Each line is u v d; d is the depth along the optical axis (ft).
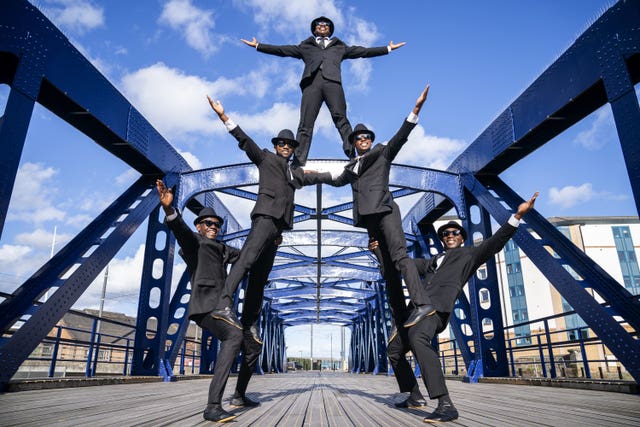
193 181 37.01
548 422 10.32
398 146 13.01
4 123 18.61
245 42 17.71
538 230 28.40
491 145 32.40
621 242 117.29
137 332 32.60
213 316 11.35
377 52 17.72
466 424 10.02
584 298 23.91
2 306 20.70
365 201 12.76
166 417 11.23
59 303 22.90
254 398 18.13
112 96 27.07
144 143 30.78
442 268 12.75
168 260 34.06
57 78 22.21
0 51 18.99
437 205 42.16
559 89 24.99
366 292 79.00
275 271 69.26
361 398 18.01
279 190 13.10
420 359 11.11
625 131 20.08
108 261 27.17
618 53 20.88
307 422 10.53
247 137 13.16
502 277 123.13
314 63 17.12
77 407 13.51
